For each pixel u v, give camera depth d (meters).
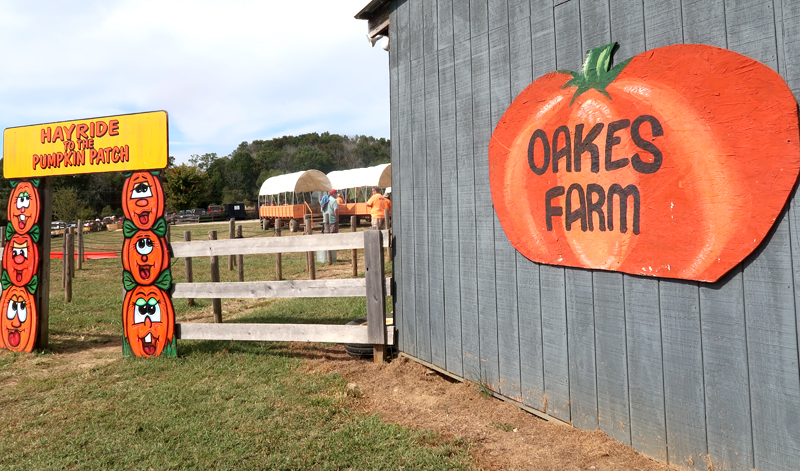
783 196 2.19
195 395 4.32
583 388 3.19
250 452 3.26
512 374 3.75
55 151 6.13
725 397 2.44
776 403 2.25
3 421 4.01
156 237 5.63
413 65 4.84
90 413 4.04
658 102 2.66
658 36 2.70
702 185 2.47
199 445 3.39
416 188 4.82
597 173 3.02
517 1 3.63
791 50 2.17
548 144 3.36
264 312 7.46
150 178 5.70
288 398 4.16
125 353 5.74
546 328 3.46
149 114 5.77
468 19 4.12
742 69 2.32
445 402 3.94
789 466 2.20
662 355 2.72
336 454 3.18
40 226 6.15
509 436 3.30
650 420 2.79
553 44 3.35
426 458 3.08
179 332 5.61
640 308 2.83
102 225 39.66
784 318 2.22
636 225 2.80
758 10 2.28
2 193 48.78
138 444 3.46
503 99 3.77
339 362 5.13
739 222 2.34
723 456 2.45
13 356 5.94
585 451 2.95
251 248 5.47
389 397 4.18
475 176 4.07
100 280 11.97
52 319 7.80
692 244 2.52
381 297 4.99
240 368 5.02
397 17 5.09
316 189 30.61
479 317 4.06
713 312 2.48
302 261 13.90
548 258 3.38
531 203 3.50
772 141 2.22
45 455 3.38
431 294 4.62
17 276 6.22
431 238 4.62
